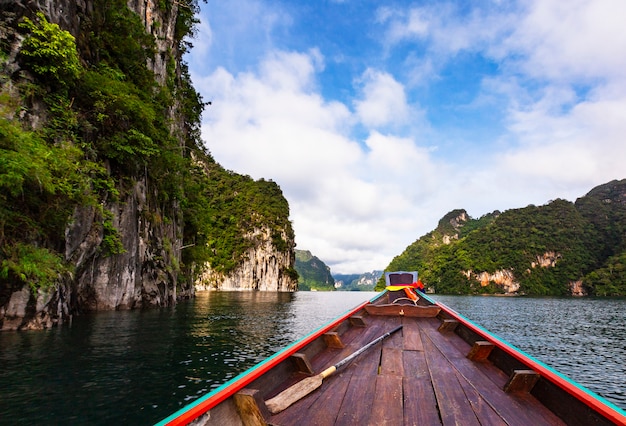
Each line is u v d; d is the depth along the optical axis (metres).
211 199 115.38
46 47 12.80
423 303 9.14
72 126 14.20
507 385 2.83
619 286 104.50
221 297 49.59
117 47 19.23
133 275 19.50
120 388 6.47
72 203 13.46
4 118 10.91
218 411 2.09
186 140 36.50
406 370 3.45
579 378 11.88
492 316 35.38
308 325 17.78
